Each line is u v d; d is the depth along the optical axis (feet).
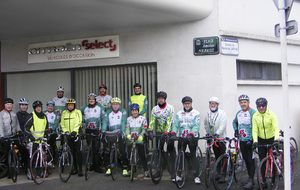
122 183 23.00
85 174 23.98
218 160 20.16
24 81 35.04
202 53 27.37
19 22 27.99
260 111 20.22
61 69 33.06
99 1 23.12
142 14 25.95
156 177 22.61
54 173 26.53
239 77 28.94
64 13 25.62
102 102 28.60
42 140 23.81
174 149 22.57
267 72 31.68
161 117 23.79
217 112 22.20
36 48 33.68
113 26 29.48
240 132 21.44
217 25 27.09
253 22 30.12
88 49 31.45
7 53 35.09
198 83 27.58
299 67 35.78
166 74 28.68
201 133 27.40
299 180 23.32
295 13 34.81
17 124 25.71
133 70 30.42
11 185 23.18
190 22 27.86
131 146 23.61
